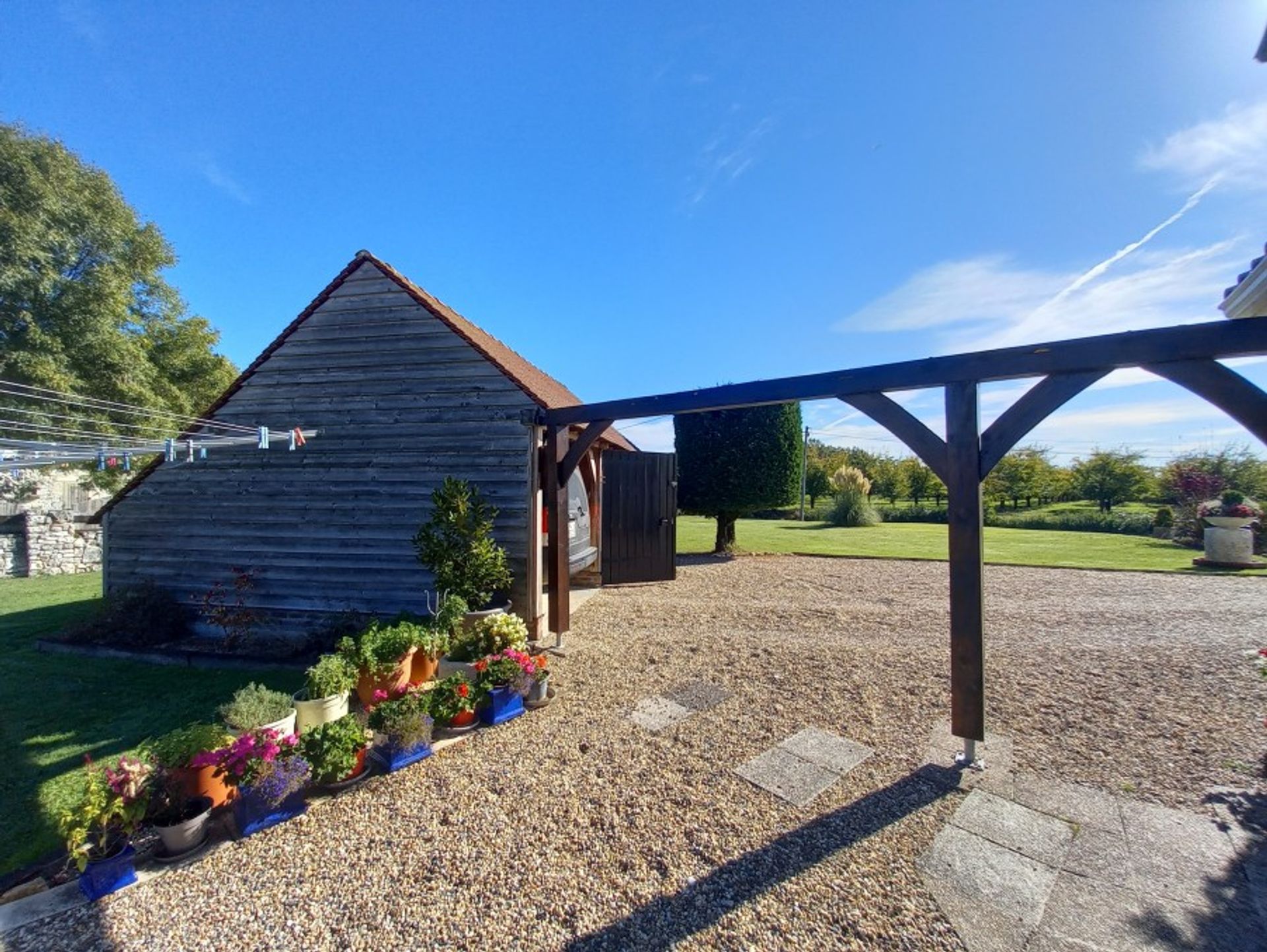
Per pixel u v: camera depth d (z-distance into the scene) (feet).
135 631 23.30
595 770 12.54
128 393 53.62
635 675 18.39
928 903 8.28
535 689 16.10
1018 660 18.81
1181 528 51.98
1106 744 13.04
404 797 11.68
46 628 27.68
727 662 19.39
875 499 103.09
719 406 16.74
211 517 25.41
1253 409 9.20
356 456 24.27
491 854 9.79
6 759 13.85
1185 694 15.76
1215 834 9.67
